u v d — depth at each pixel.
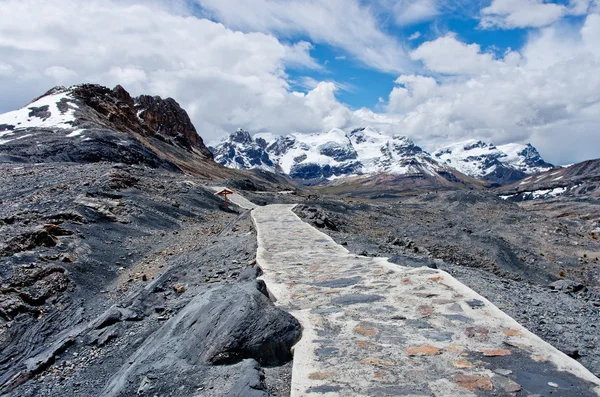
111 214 22.64
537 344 5.57
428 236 32.12
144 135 98.00
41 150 49.22
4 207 21.16
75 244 16.95
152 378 5.50
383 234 31.83
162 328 7.35
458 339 5.79
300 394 4.45
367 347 5.61
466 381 4.61
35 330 10.81
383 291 8.16
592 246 37.62
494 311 6.85
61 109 72.12
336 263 11.21
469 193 67.19
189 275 12.54
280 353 5.79
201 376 5.28
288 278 9.61
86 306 12.55
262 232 17.78
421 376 4.77
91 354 8.41
